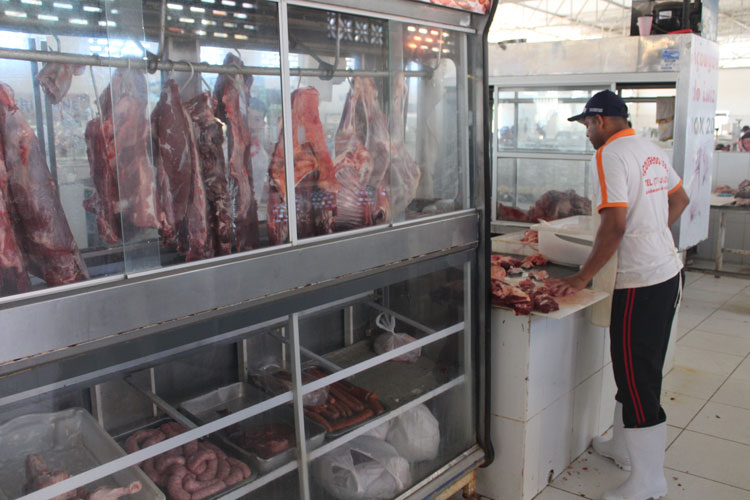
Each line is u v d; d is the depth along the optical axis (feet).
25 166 4.63
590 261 8.11
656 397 8.19
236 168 5.85
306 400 6.88
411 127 7.87
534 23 51.39
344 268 6.29
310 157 6.39
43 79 4.93
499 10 48.08
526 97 15.15
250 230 6.03
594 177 8.26
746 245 21.07
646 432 8.16
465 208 7.89
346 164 6.93
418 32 7.45
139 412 5.98
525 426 8.21
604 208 7.94
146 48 5.41
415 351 7.87
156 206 5.24
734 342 14.26
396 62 7.19
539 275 9.57
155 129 5.55
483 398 8.27
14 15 4.74
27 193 4.65
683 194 9.09
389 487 7.19
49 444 5.20
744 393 11.64
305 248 5.88
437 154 7.88
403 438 7.70
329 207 6.65
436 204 7.93
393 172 7.31
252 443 6.36
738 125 32.40
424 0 6.62
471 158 7.77
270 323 6.06
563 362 8.87
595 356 9.76
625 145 8.05
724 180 22.03
